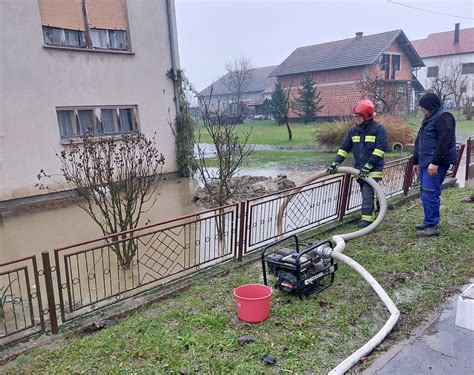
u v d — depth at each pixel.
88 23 9.54
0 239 6.39
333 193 5.56
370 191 5.29
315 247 3.56
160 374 2.51
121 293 3.65
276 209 5.11
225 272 4.19
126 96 10.39
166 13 11.09
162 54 11.09
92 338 3.00
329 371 2.53
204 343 2.83
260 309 3.06
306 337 2.87
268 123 33.94
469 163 7.93
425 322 3.05
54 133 8.99
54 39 8.99
